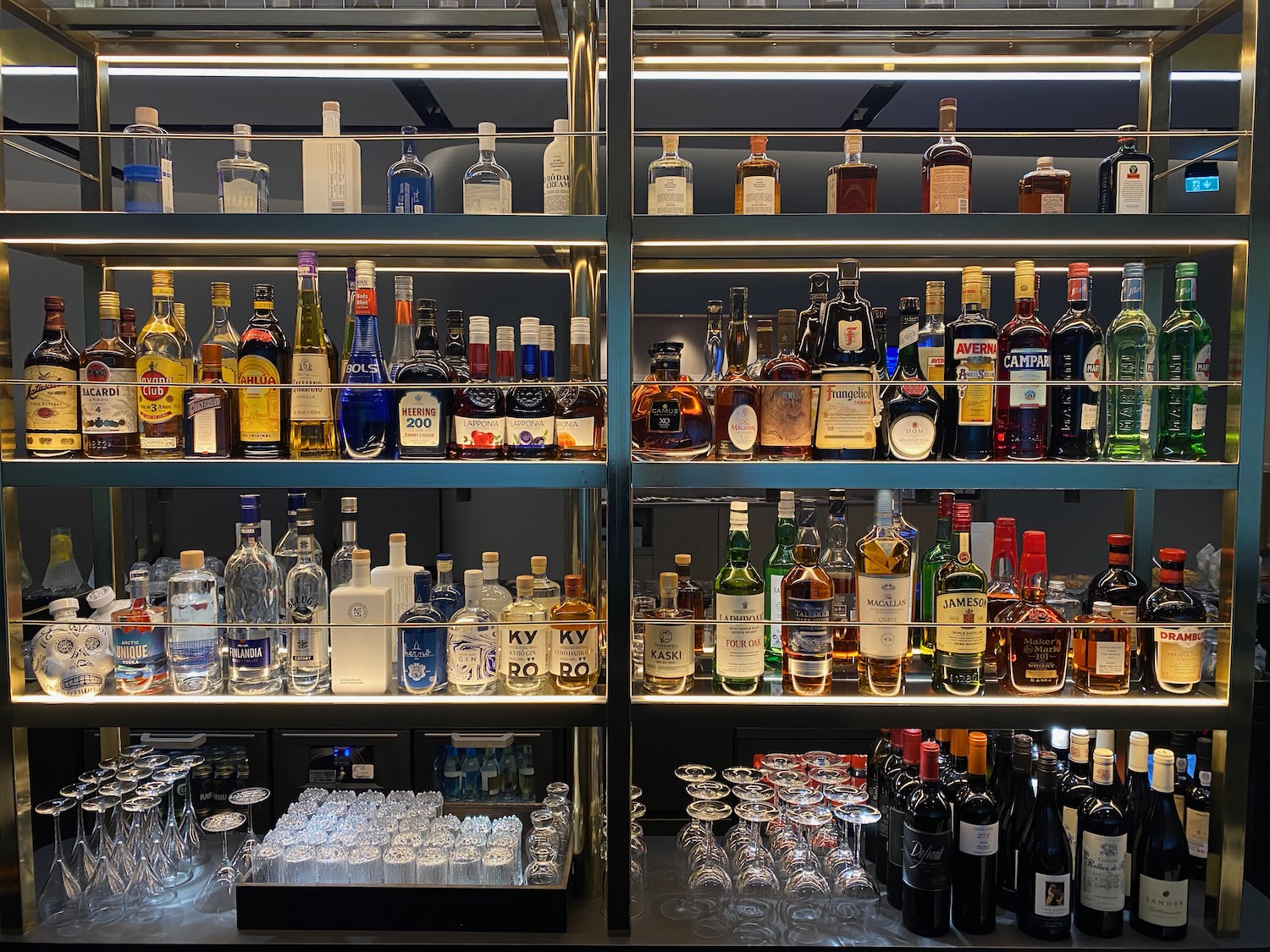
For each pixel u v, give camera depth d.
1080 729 1.37
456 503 3.21
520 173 2.65
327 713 1.32
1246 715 1.31
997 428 1.43
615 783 1.32
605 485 1.30
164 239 1.31
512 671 1.38
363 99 2.93
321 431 1.41
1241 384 1.29
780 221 1.30
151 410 1.38
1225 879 1.33
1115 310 2.83
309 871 1.36
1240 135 1.30
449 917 1.34
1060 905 1.32
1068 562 3.26
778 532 1.55
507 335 1.40
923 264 1.65
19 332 2.93
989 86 2.72
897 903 1.41
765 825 1.64
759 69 1.59
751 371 1.45
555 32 1.50
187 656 1.38
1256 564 1.30
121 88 2.81
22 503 2.65
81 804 1.48
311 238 1.31
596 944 1.31
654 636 1.39
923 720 1.31
